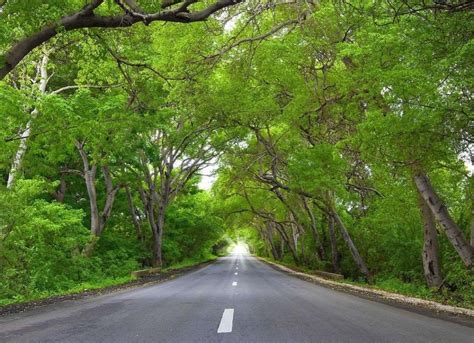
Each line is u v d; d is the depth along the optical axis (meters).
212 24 16.92
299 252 51.09
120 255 30.98
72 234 21.20
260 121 26.30
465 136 12.73
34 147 16.47
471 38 10.68
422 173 15.74
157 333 6.61
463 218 21.92
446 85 11.71
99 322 7.80
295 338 6.18
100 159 19.94
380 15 12.70
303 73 21.47
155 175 35.28
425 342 6.04
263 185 44.72
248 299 12.01
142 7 10.00
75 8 11.88
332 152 24.27
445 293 16.75
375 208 29.91
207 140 33.28
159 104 21.55
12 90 13.93
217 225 53.78
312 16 15.95
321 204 31.80
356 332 6.75
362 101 17.92
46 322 7.97
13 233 16.83
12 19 9.80
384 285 22.03
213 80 23.12
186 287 17.05
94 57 13.78
